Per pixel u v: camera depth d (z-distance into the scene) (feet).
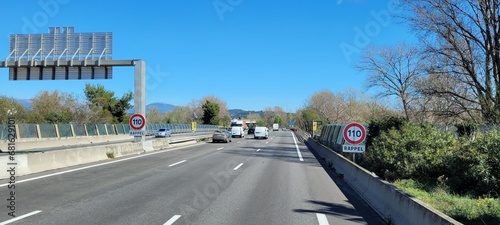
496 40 77.30
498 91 69.36
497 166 35.68
